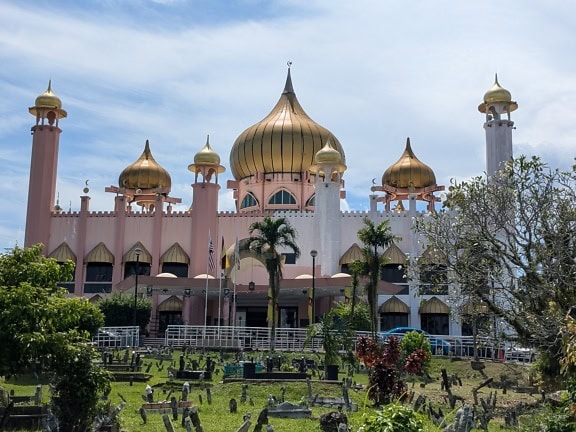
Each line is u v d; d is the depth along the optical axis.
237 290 60.19
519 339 29.41
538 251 28.12
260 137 75.25
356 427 13.91
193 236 68.25
